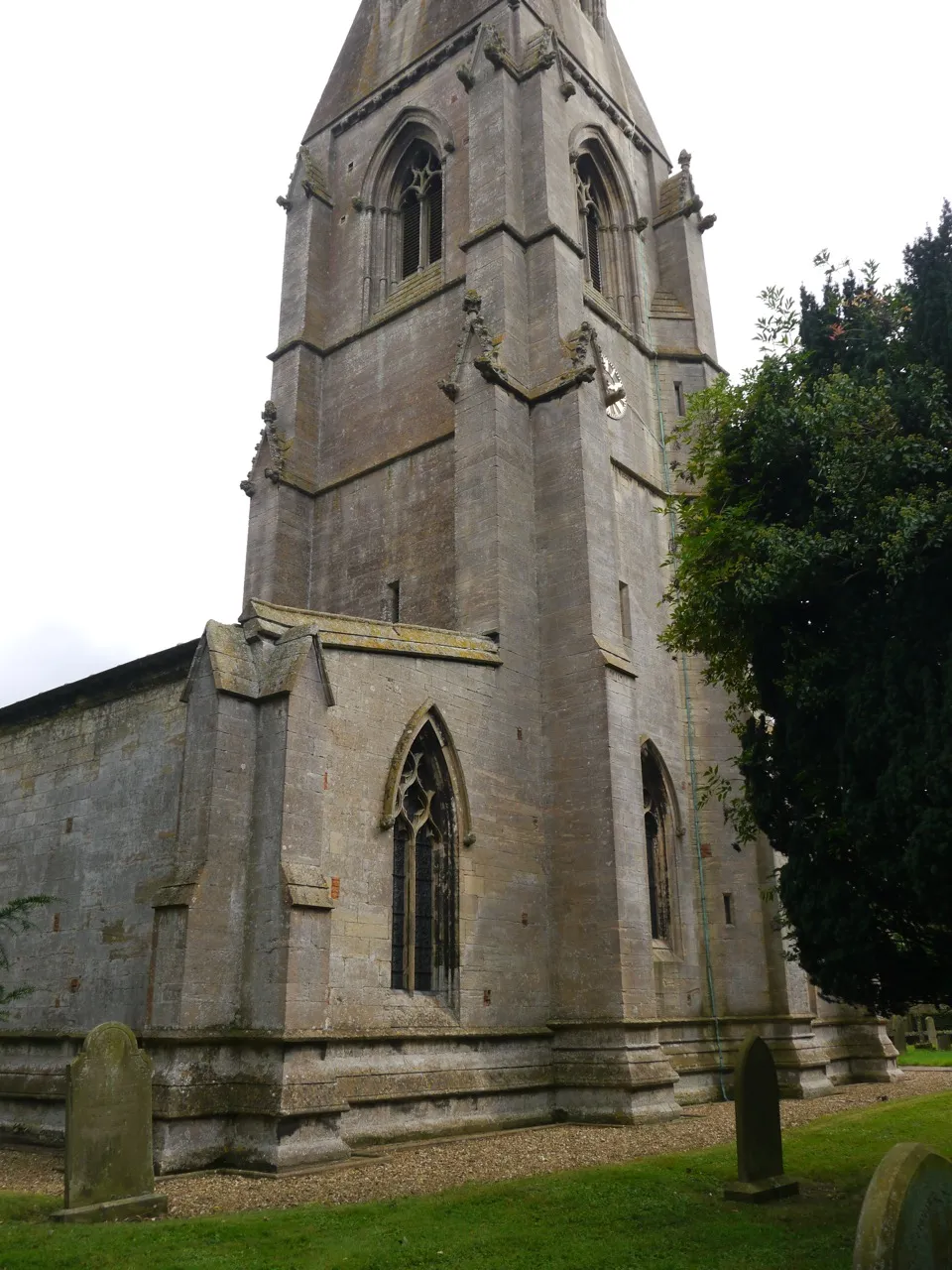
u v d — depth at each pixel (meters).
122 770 21.58
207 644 18.72
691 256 37.56
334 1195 14.07
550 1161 16.73
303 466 32.81
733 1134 19.39
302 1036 16.64
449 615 27.62
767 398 15.34
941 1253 7.36
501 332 28.08
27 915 22.38
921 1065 34.94
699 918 28.16
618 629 26.09
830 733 14.56
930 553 12.90
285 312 35.38
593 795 23.84
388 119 36.62
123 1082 13.23
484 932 22.12
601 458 27.31
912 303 14.60
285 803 17.78
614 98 38.69
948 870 12.00
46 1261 10.29
